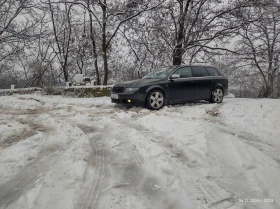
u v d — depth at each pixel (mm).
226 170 2746
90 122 5109
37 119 5355
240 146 3359
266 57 17609
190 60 16938
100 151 3357
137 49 18109
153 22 15688
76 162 2879
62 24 20656
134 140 3693
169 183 2396
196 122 4598
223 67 19906
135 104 6738
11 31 13008
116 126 4660
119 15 16188
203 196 2172
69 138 3883
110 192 2238
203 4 15172
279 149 3564
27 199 2088
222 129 4520
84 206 2010
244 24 14641
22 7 13609
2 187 2369
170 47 15945
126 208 1993
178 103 7969
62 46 20844
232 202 2080
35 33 13930
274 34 17531
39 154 3225
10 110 6949
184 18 14852
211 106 6824
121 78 23656
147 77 7918
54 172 2625
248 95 25422
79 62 24469
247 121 5117
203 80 7910
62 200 2086
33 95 11375
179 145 3438
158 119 4906
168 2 15109
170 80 7238
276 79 21922
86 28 22391
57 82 21562
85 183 2408
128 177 2566
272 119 5000
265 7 14039
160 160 2916
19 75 23531
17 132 4230
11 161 2994
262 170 2705
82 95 11836
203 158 3016
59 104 8242
